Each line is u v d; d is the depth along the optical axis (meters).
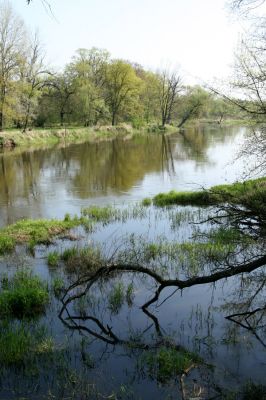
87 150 43.91
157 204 19.70
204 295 9.50
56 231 14.92
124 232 14.95
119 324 8.30
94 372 6.70
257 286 9.77
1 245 13.10
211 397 6.02
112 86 73.12
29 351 7.16
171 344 7.49
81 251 11.97
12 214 18.38
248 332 7.86
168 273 10.77
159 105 86.69
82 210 18.72
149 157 38.62
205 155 39.59
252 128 8.93
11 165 33.28
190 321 8.34
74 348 7.41
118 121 76.81
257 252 10.56
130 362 7.00
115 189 24.20
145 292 9.74
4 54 44.72
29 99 50.34
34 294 9.06
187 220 16.36
